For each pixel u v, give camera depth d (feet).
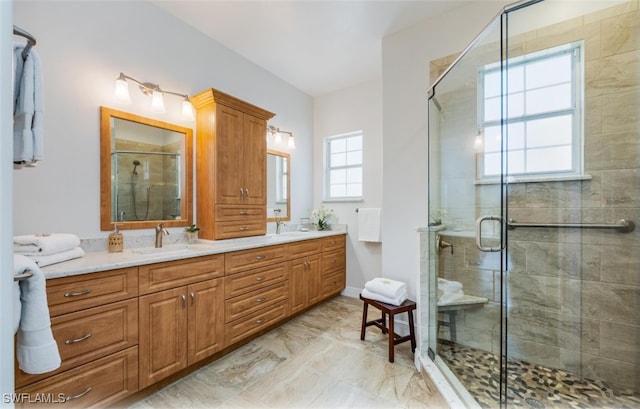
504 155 6.11
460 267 6.59
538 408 4.77
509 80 6.20
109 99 6.29
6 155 1.61
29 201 5.15
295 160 12.13
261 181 8.98
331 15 7.52
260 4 7.10
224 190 7.75
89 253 5.85
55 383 4.02
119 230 6.40
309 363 6.44
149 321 5.16
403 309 6.77
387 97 8.48
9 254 1.63
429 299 6.53
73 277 4.23
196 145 8.00
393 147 8.39
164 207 7.33
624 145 5.32
